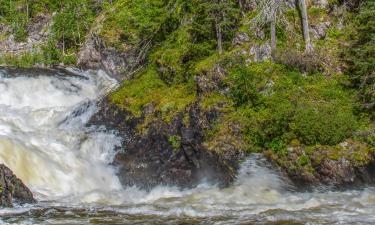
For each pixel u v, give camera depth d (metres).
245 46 21.34
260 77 20.00
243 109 19.20
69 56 33.75
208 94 19.98
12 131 20.52
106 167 19.66
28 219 13.38
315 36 22.27
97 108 22.81
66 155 19.19
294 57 20.48
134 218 13.98
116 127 21.38
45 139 19.97
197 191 17.64
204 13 23.22
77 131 21.44
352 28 22.05
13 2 40.94
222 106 19.42
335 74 20.55
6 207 14.28
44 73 30.09
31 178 17.23
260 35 21.70
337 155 17.36
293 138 18.06
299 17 22.62
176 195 17.33
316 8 23.12
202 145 18.80
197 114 19.48
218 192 17.28
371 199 16.06
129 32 29.80
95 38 31.61
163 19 25.94
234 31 22.52
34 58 33.94
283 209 15.05
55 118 23.27
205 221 13.70
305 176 17.31
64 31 35.56
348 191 17.00
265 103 19.03
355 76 19.84
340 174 17.17
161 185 18.58
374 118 18.66
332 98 19.41
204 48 22.20
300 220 13.71
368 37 20.47
